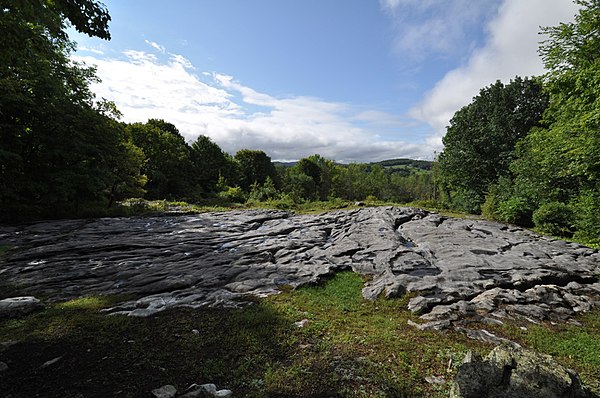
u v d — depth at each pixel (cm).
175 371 414
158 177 3988
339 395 371
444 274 920
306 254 1158
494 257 1067
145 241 1339
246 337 516
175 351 470
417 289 808
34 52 730
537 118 2839
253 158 6094
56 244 1262
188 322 582
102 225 1733
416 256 1089
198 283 859
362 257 1110
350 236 1421
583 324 636
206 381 394
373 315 665
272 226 1753
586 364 473
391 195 7044
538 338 559
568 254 1131
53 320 582
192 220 1961
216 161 5538
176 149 4575
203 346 487
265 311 643
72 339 503
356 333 558
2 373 400
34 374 401
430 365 452
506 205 2002
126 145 2539
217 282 866
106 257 1109
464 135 3073
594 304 743
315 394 371
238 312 638
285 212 2261
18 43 613
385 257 1081
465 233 1427
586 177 1644
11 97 1581
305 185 5934
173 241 1362
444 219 1853
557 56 1519
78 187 1950
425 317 655
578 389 338
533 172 1989
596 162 1337
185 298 721
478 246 1205
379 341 524
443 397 374
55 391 366
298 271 964
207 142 5562
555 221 1622
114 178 2252
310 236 1464
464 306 691
